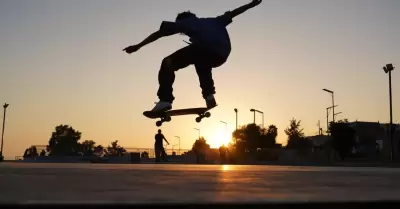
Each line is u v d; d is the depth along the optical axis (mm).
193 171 7758
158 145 26625
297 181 4703
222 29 6855
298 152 55688
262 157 57656
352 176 6121
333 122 57188
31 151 49719
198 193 3010
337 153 57844
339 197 2736
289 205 2385
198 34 6625
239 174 6551
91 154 49562
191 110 7059
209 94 6809
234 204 2326
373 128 66375
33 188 3371
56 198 2559
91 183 4016
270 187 3699
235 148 69938
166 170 8203
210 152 58469
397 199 2578
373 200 2527
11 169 7672
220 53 6719
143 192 3059
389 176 6172
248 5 7012
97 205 2205
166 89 6656
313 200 2506
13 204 2168
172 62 6691
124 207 2225
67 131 99875
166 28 6504
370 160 48812
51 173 6070
